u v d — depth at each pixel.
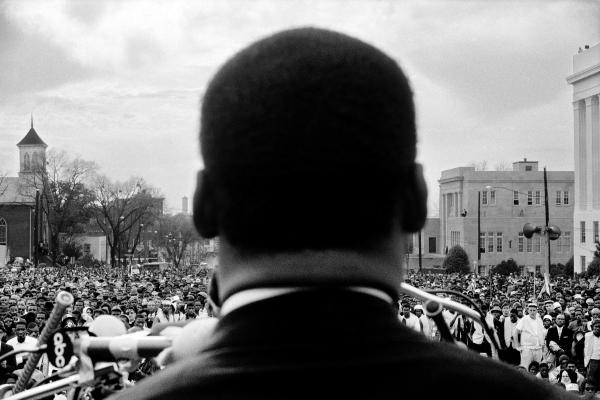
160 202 107.00
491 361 1.55
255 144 1.42
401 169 1.50
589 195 90.31
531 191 110.12
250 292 1.47
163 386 1.40
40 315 18.44
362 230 1.46
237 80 1.47
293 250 1.45
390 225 1.50
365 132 1.44
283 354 1.39
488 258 109.50
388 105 1.48
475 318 2.66
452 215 117.44
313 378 1.36
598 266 66.50
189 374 1.40
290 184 1.42
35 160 125.94
